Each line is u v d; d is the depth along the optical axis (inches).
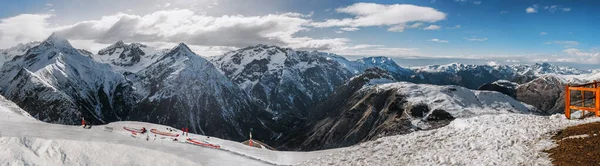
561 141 912.9
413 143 1253.7
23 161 761.6
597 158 762.8
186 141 1875.0
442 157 1004.6
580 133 928.9
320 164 1282.0
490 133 1125.1
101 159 875.4
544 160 834.2
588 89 1089.4
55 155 818.8
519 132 1067.3
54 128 1609.3
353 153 1323.8
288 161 1584.6
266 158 1615.4
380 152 1235.2
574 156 805.2
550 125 1084.5
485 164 876.0
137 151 992.2
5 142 799.1
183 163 1056.2
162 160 1009.5
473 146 1043.3
